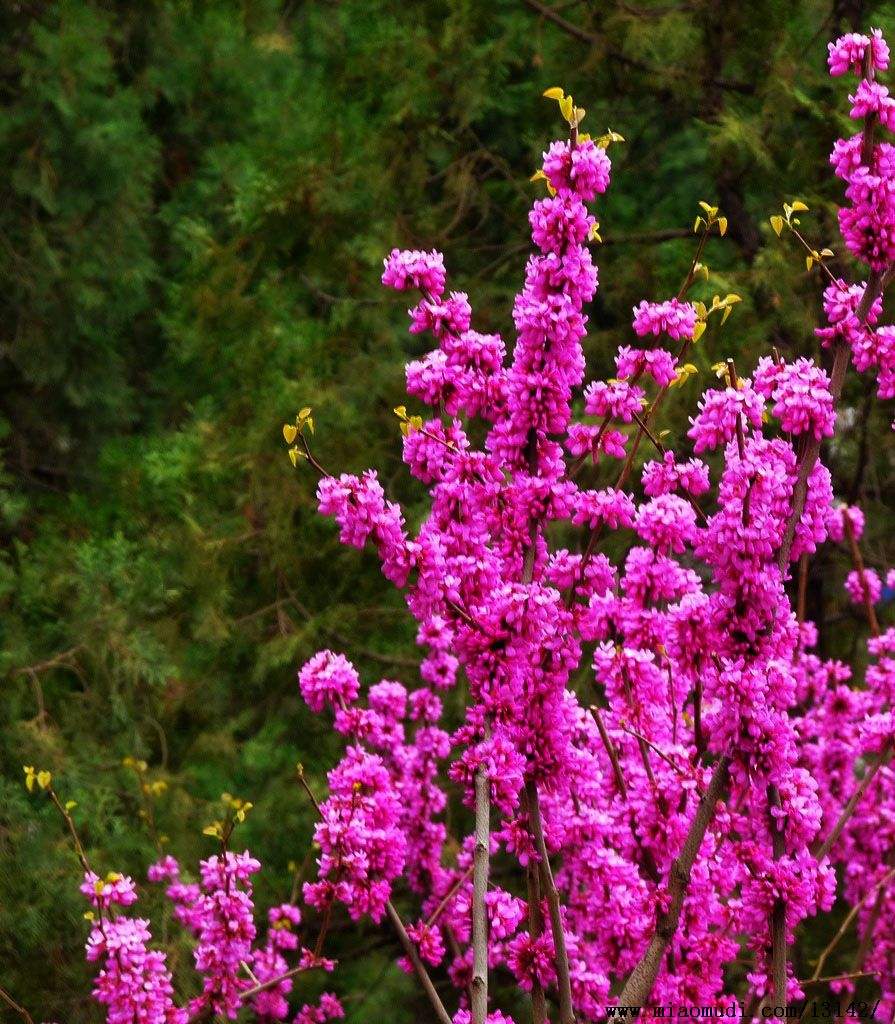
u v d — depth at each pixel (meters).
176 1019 4.67
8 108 12.62
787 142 9.34
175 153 15.21
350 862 4.69
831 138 9.12
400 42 10.55
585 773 4.26
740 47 9.56
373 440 10.59
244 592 10.88
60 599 9.39
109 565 9.38
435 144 10.77
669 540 4.21
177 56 14.85
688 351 8.95
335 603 10.47
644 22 9.41
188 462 10.84
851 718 5.97
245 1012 6.81
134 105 13.41
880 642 5.86
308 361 10.71
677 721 4.72
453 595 3.86
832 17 9.30
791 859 4.01
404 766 5.59
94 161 12.82
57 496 12.83
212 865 4.93
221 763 10.08
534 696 3.86
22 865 7.20
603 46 9.61
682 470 4.20
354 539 3.80
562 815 4.54
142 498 11.16
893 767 6.19
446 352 4.14
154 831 7.62
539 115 10.47
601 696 9.49
